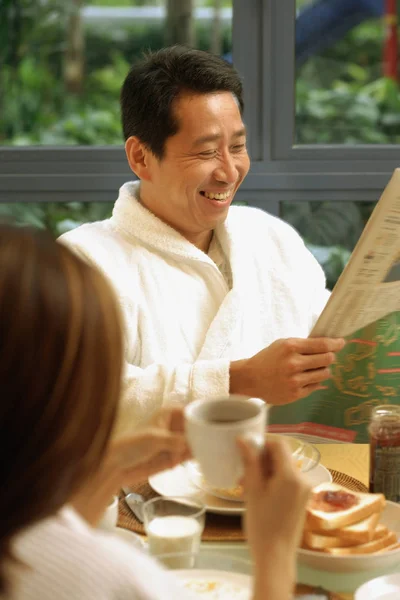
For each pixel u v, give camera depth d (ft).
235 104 5.70
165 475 4.45
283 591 2.34
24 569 1.97
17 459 1.87
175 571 3.37
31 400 1.84
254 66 8.63
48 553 2.01
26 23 9.20
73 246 5.78
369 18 9.05
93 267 2.07
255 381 4.91
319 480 4.26
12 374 1.83
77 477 2.00
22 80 9.26
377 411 4.27
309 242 8.95
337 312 4.62
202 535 3.86
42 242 2.01
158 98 5.55
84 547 2.05
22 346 1.83
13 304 1.85
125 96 5.78
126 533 3.69
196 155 5.60
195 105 5.52
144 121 5.65
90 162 8.75
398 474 4.13
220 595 3.20
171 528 3.59
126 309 5.68
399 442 4.13
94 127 9.31
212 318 5.88
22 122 9.24
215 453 2.90
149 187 5.88
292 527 2.42
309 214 8.91
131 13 9.34
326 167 8.79
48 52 9.31
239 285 5.90
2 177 8.71
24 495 1.90
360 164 8.79
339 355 5.23
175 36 9.31
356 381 5.25
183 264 5.87
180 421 3.47
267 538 2.41
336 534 3.60
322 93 8.98
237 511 3.96
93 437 1.97
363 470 4.57
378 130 9.17
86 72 9.62
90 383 1.93
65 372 1.87
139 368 5.26
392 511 3.96
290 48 8.59
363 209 8.92
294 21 8.55
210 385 4.98
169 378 5.07
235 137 5.70
